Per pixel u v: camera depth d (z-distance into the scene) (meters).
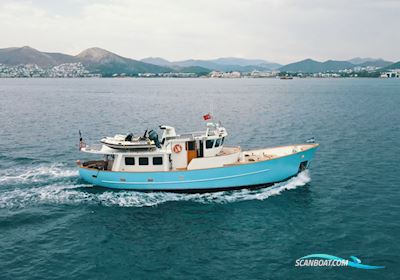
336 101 147.75
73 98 166.62
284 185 39.81
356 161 50.34
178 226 30.88
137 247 27.56
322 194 37.88
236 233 29.72
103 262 25.61
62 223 31.31
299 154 38.94
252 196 36.94
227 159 37.66
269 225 31.03
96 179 38.16
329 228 30.44
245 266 25.23
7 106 123.88
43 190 38.19
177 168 37.34
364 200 36.28
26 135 68.31
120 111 112.94
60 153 54.00
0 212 33.12
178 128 81.62
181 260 25.92
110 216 32.66
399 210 33.81
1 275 23.89
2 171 44.41
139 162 36.97
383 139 65.38
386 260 25.70
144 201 35.62
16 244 27.80
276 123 85.69
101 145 39.66
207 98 171.00
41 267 24.91
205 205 34.88
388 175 44.00
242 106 129.62
